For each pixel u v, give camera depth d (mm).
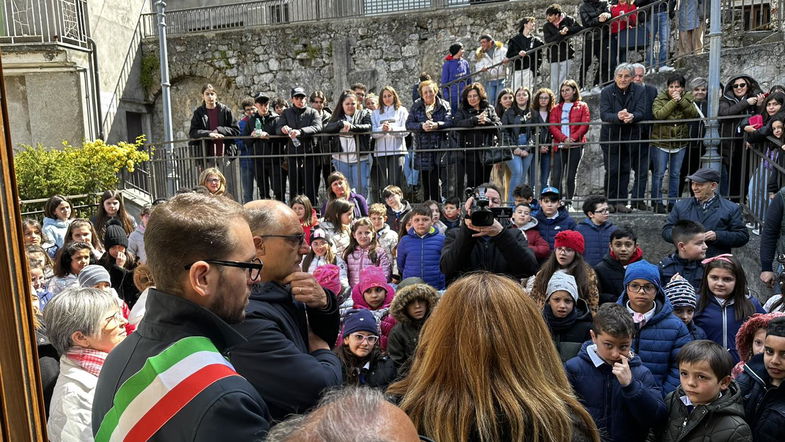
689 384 2441
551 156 6543
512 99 7023
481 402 1302
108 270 4770
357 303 4211
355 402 746
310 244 5047
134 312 2658
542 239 4648
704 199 4812
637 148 6180
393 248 5320
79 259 4387
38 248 4277
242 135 8070
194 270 1305
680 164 6070
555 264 3875
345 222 5539
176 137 13375
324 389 1601
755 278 5258
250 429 1172
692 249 3994
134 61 12938
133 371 1262
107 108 12062
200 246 1315
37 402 896
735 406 2406
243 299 1389
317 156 7289
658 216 5914
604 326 2607
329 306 1935
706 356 2406
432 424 1340
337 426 694
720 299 3479
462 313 1409
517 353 1357
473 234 3279
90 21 11648
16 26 11125
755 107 5852
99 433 1272
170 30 13961
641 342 3123
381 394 804
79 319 2266
